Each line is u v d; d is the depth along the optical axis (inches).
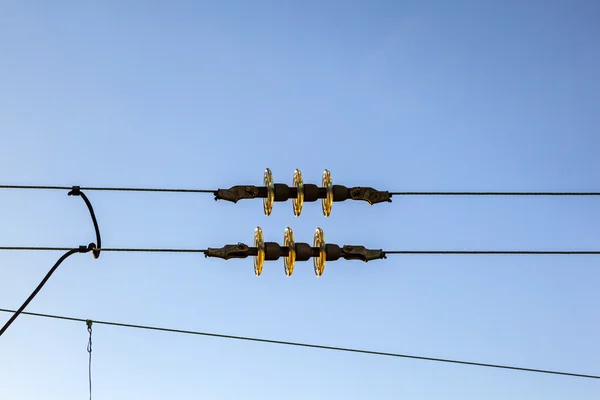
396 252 715.4
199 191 695.1
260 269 698.8
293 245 694.5
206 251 697.0
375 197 700.7
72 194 694.5
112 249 700.0
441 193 709.9
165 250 701.3
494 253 723.4
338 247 702.5
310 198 694.5
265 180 701.3
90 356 844.0
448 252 717.3
